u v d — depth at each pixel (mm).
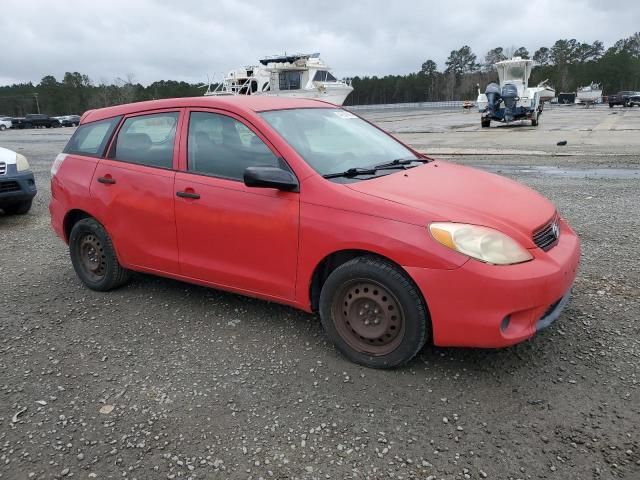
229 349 3787
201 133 4109
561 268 3184
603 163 11945
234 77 37250
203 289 4926
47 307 4660
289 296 3715
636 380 3182
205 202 3951
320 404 3104
